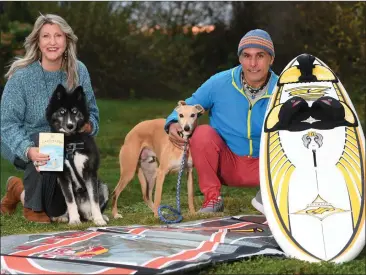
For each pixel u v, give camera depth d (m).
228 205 6.37
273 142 4.66
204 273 3.87
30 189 5.77
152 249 4.27
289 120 4.68
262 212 5.43
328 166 4.43
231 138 5.62
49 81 5.79
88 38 17.77
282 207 4.31
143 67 18.14
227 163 5.69
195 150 5.57
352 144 4.52
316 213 4.22
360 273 3.74
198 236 4.68
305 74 5.01
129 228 5.11
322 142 4.53
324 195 4.30
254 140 5.59
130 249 4.28
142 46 18.25
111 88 17.75
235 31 16.69
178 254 4.12
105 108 15.52
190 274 3.85
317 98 4.79
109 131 12.88
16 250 4.33
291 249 4.09
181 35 18.20
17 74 5.75
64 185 5.63
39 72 5.77
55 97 5.52
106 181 8.30
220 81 5.61
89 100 5.98
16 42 14.16
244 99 5.51
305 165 4.47
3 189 8.25
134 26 18.56
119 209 6.75
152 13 18.52
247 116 5.52
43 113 5.75
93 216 5.64
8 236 4.84
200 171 5.64
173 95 17.75
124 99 17.53
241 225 5.20
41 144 5.44
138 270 3.75
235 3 16.44
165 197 7.37
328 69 5.05
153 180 6.45
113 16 18.20
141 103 16.67
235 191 7.55
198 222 5.36
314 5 13.38
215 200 5.67
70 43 5.79
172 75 18.16
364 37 11.72
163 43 18.23
